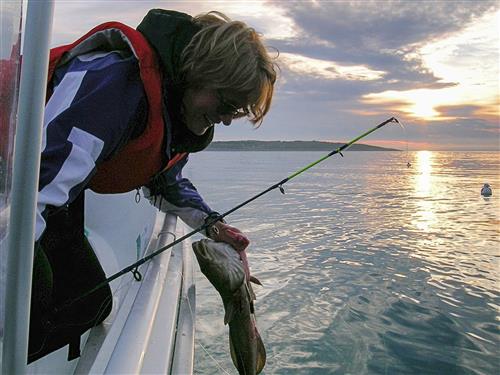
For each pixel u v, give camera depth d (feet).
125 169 4.12
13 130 2.13
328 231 19.52
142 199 8.77
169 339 4.29
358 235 18.79
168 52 3.89
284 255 15.24
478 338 9.52
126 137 3.67
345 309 10.71
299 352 8.67
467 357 8.70
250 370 5.65
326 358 8.52
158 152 4.17
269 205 27.45
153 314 4.55
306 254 15.39
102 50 3.89
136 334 4.00
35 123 2.15
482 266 14.40
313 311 10.52
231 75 3.88
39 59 2.13
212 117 4.25
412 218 23.35
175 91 4.11
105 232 9.08
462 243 17.57
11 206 2.16
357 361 8.43
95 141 3.17
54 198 2.90
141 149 3.93
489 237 18.67
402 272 13.61
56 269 4.28
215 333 8.69
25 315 2.24
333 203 28.86
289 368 8.14
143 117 3.78
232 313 5.52
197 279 11.51
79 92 3.27
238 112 4.26
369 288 12.16
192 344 4.86
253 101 4.13
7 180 2.15
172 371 4.29
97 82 3.36
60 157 2.98
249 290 5.70
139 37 3.78
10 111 2.11
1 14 2.02
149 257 4.94
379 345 9.07
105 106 3.30
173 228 7.34
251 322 5.68
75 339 4.66
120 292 5.56
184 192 6.95
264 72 4.08
